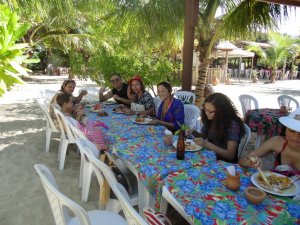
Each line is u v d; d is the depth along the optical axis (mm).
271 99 11562
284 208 1454
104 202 2188
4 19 1556
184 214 1497
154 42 6102
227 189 1647
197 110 3887
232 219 1352
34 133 5215
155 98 4977
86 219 1384
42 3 3514
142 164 2014
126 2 5078
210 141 2615
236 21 5691
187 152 2258
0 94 1549
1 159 3912
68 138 3590
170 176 1807
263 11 5562
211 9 5914
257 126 4371
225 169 1927
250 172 1900
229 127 2473
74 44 11430
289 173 1882
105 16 6203
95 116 3619
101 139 2736
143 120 3256
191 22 4457
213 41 6215
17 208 2752
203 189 1643
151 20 5105
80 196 3002
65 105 3840
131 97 4660
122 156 2232
